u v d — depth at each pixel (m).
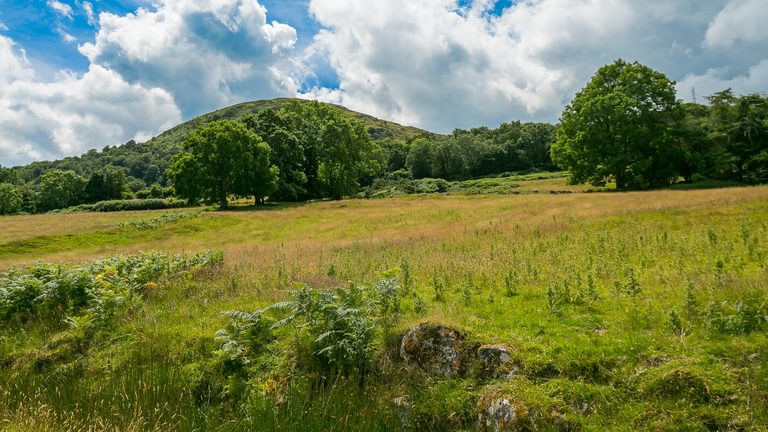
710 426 4.52
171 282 11.52
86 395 6.71
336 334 6.77
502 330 6.74
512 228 20.42
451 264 11.96
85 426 5.90
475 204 39.88
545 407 5.12
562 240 14.97
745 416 4.43
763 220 14.43
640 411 4.83
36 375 7.61
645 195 30.02
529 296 8.49
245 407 6.27
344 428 5.54
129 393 6.59
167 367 7.16
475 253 13.92
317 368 6.62
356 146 73.62
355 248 18.20
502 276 10.04
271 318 8.09
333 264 13.39
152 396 6.51
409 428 5.72
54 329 9.05
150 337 8.15
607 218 19.64
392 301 8.14
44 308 9.78
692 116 59.41
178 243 31.12
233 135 53.75
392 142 147.38
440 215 34.69
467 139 114.50
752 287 6.83
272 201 64.62
